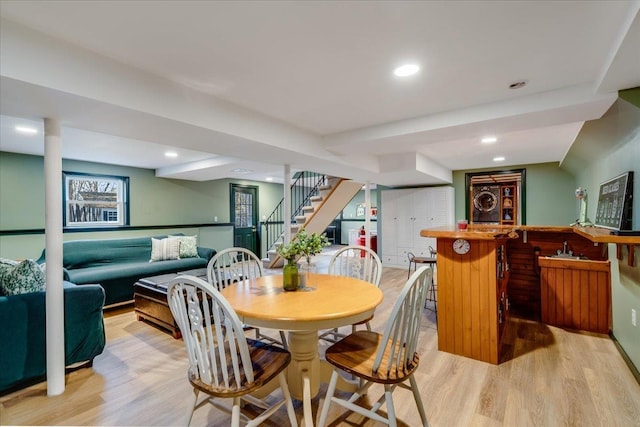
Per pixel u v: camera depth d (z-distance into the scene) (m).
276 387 1.92
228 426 1.83
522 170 6.00
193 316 1.49
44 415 1.92
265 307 1.71
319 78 2.21
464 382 2.26
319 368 2.07
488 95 2.51
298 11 1.48
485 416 1.89
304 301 1.83
